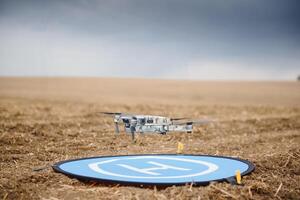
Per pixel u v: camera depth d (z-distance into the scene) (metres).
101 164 10.16
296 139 16.33
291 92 66.38
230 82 92.06
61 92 56.81
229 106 33.91
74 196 8.16
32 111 23.95
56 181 9.02
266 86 81.38
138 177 8.87
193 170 9.57
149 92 62.62
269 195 8.48
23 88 64.50
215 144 14.62
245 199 8.10
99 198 8.00
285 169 10.62
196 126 19.06
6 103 30.38
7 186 8.65
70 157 11.79
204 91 67.00
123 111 27.16
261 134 17.73
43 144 13.76
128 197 7.95
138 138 15.16
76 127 17.77
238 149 13.61
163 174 9.16
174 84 84.75
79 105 31.30
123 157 11.14
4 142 13.74
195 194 8.08
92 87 72.94
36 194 8.27
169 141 14.91
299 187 9.14
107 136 15.55
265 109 31.55
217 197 8.05
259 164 10.80
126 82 88.62
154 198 7.86
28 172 9.79
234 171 9.54
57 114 22.77
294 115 26.42
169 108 30.59
